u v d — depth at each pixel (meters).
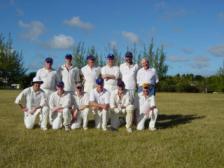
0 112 16.14
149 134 10.70
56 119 11.69
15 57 59.25
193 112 17.22
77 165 7.25
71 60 12.63
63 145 9.03
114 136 10.35
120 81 11.57
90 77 12.55
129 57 12.47
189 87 56.09
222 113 16.75
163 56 61.16
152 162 7.55
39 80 11.88
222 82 54.91
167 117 15.16
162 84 57.19
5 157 7.78
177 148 8.80
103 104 11.46
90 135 10.45
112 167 7.17
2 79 59.31
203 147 8.94
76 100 11.77
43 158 7.75
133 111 11.45
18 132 10.87
